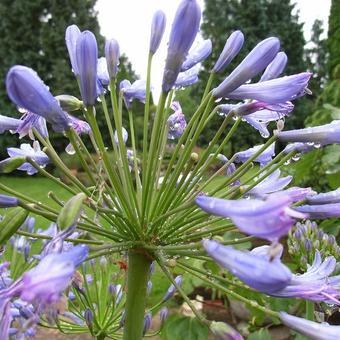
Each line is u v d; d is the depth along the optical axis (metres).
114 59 0.19
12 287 0.13
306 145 0.18
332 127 0.17
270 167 0.19
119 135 0.18
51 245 0.13
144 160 0.17
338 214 0.17
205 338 0.28
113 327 0.24
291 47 3.18
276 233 0.12
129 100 0.22
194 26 0.17
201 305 0.49
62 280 0.12
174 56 0.17
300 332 0.15
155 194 0.19
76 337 0.53
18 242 0.26
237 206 0.13
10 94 0.15
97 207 0.17
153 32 0.19
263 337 0.30
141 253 0.18
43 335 0.52
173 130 0.23
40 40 2.74
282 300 0.31
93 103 0.17
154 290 0.34
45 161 0.21
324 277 0.16
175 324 0.28
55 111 0.16
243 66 0.17
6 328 0.13
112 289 0.24
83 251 0.13
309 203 0.17
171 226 0.18
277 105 0.18
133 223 0.17
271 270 0.12
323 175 0.51
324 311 0.25
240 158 0.22
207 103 0.18
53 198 0.19
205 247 0.14
